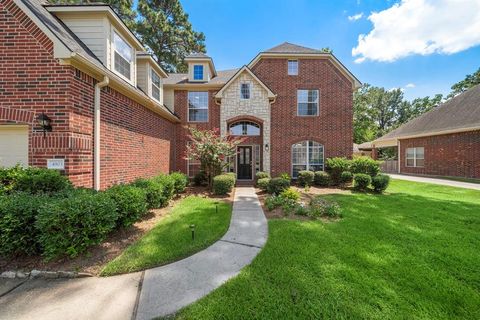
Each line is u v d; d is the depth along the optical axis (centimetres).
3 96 524
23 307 255
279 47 1402
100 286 295
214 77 1484
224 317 232
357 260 350
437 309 244
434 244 413
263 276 306
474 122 1402
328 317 231
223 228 500
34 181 438
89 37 676
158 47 2352
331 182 1170
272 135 1297
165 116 1145
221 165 1060
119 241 430
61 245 338
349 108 1319
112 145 689
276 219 574
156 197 612
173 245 409
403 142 1983
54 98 522
